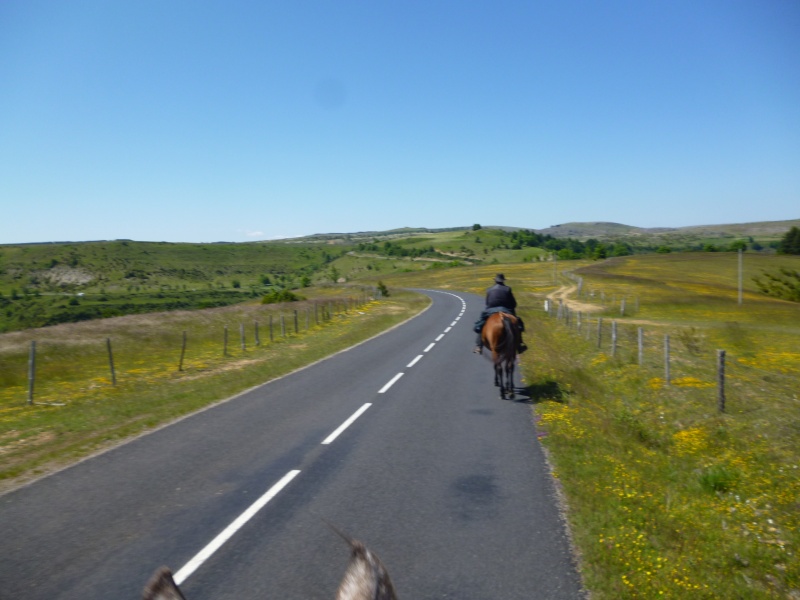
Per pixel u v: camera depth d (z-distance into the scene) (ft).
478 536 20.88
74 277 596.70
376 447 33.24
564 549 19.72
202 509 23.86
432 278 375.45
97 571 18.42
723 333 104.99
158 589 3.66
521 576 17.84
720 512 25.41
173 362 77.20
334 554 19.58
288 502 24.58
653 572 17.56
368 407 44.27
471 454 31.65
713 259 352.49
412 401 46.50
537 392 49.14
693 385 55.93
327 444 33.94
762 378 63.72
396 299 220.43
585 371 66.69
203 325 114.32
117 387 58.49
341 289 294.05
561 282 266.98
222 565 18.81
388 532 21.33
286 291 190.08
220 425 38.88
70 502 24.76
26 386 64.28
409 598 16.60
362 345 88.43
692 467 34.04
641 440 39.73
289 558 19.29
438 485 26.61
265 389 52.60
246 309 141.38
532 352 73.26
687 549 20.01
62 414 45.37
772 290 221.05
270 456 31.58
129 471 29.07
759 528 23.79
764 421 43.45
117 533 21.44
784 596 18.33
